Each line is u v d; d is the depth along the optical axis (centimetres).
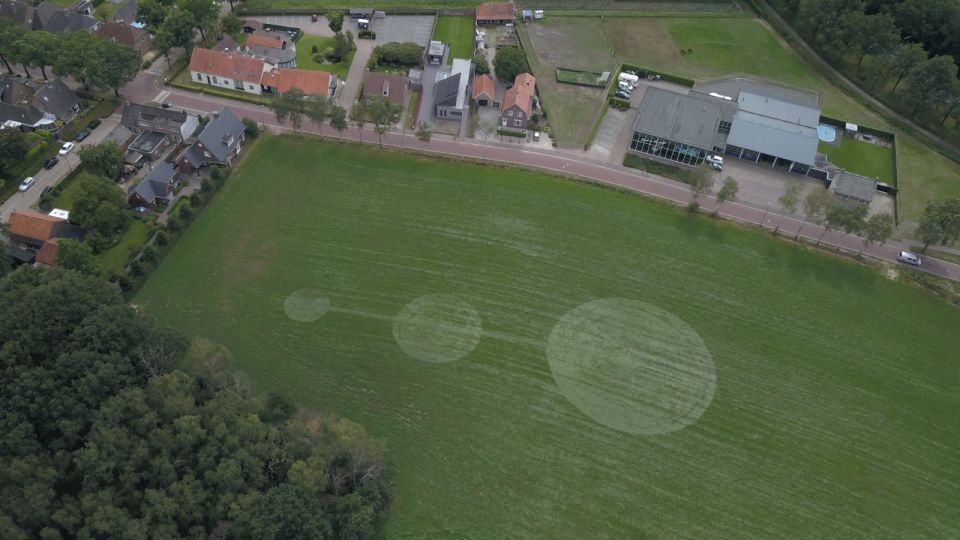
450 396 9044
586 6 18162
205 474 6944
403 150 13038
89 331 7731
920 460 8894
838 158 13812
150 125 12594
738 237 11812
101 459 6812
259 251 10788
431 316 10025
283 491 6956
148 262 10319
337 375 9169
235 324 9681
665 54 16438
